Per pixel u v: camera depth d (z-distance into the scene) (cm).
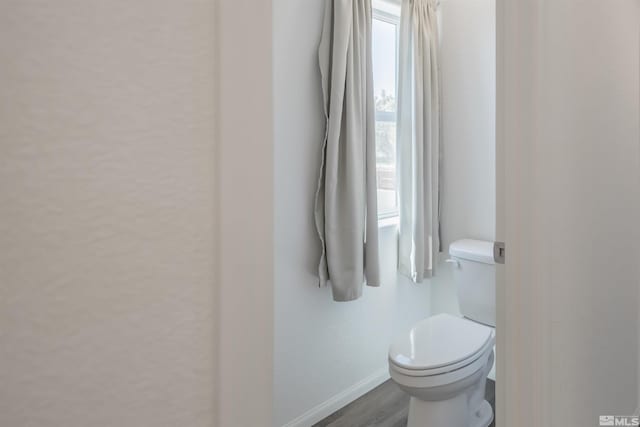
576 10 132
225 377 42
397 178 258
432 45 257
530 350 122
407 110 250
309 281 216
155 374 37
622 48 162
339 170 212
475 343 199
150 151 37
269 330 45
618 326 165
